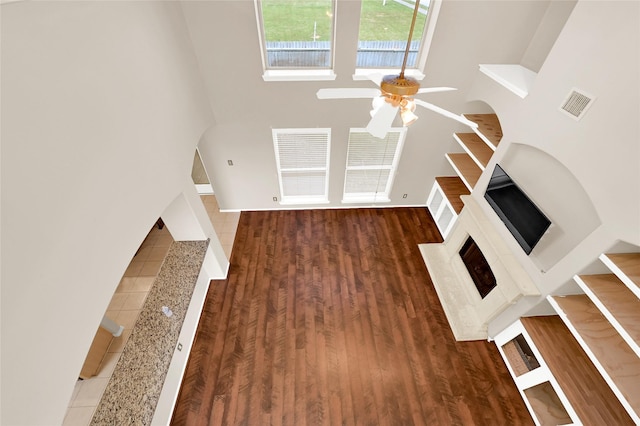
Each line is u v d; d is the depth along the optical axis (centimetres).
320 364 356
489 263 368
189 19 331
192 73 353
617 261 222
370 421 314
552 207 297
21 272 135
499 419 318
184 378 340
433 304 425
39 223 145
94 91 186
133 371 272
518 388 339
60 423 164
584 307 272
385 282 452
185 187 329
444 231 521
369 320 403
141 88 243
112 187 204
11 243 130
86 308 180
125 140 220
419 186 556
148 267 467
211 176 509
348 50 368
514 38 367
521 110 318
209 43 353
